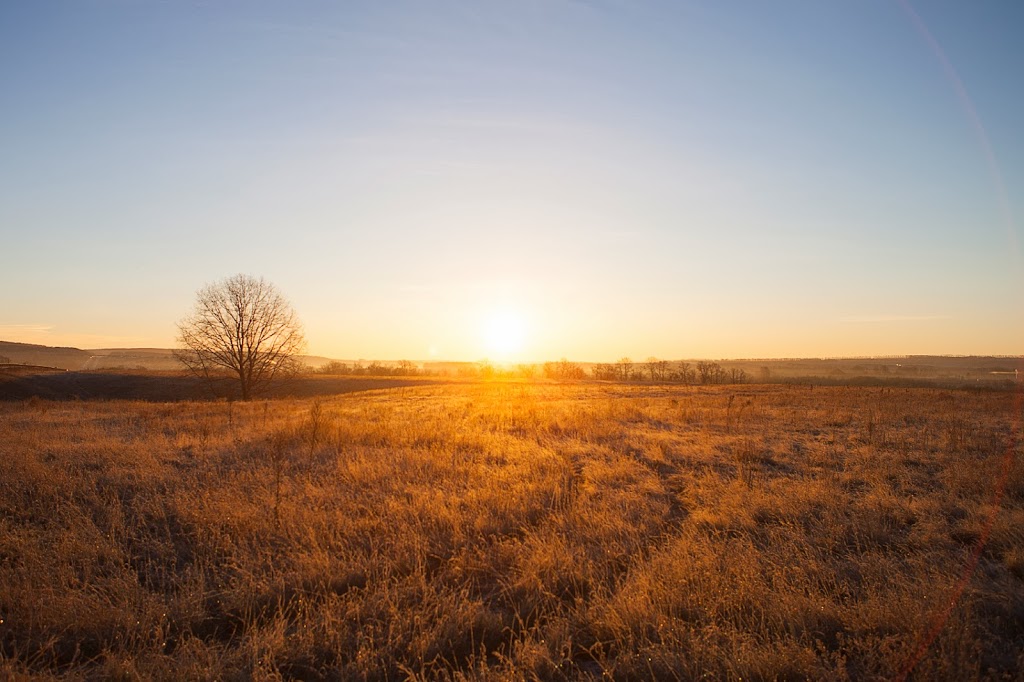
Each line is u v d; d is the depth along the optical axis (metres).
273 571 5.49
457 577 5.52
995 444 12.88
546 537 6.42
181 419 19.78
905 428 16.81
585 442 14.33
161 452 11.67
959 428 14.98
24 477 8.77
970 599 4.73
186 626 4.54
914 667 3.84
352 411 24.33
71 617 4.57
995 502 7.83
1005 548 6.21
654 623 4.46
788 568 5.47
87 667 4.08
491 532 6.91
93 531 6.50
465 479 9.45
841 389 46.41
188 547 6.39
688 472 10.35
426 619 4.52
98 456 11.12
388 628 4.48
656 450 12.39
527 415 20.34
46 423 18.28
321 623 4.47
